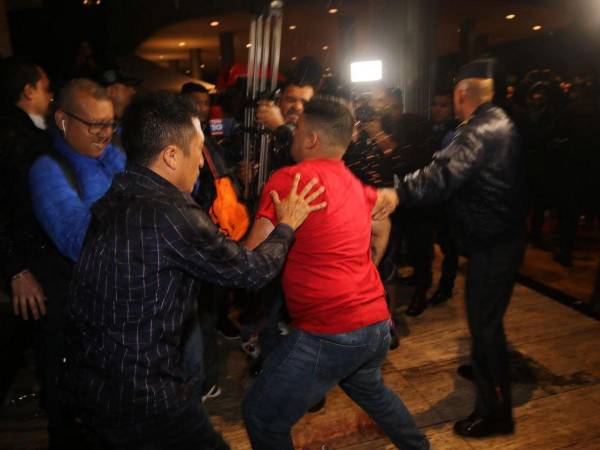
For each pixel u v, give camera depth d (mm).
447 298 3730
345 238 1458
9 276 1880
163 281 1203
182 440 1379
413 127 3260
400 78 5660
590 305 3514
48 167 1645
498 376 2166
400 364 2877
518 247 2041
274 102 2426
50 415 1856
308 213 1398
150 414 1260
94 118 1672
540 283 4027
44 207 1593
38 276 1886
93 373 1237
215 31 12766
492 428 2230
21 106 2262
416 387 2648
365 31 11055
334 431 2305
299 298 1481
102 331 1209
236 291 3314
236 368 2875
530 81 5605
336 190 1471
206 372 2535
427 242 3408
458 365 2848
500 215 1979
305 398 1521
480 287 2074
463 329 3285
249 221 2422
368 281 1529
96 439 1366
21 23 9680
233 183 2490
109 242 1172
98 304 1196
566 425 2311
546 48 15477
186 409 1341
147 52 15688
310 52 13891
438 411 2445
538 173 4961
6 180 1810
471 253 2084
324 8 10297
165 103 1224
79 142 1706
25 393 2641
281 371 1496
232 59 13078
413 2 5508
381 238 2004
